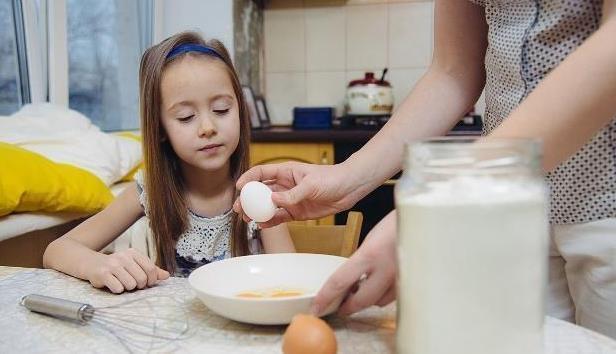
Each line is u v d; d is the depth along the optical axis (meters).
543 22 0.72
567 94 0.49
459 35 0.83
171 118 1.16
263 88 2.97
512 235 0.38
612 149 0.71
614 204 0.73
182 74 1.13
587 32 0.70
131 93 2.79
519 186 0.40
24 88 2.22
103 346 0.54
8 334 0.57
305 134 2.32
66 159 1.81
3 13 2.08
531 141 0.40
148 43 2.84
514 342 0.39
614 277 0.73
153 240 1.27
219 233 1.26
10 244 1.45
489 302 0.39
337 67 2.90
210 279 0.63
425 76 0.88
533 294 0.39
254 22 2.84
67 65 2.30
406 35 2.82
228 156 1.20
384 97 2.52
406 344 0.42
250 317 0.54
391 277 0.49
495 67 0.79
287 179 0.85
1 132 1.78
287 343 0.46
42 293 0.71
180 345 0.53
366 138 2.27
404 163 0.42
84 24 2.44
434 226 0.38
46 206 1.53
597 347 0.51
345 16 2.86
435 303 0.39
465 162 0.39
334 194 0.78
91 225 1.19
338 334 0.55
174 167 1.27
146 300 0.67
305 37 2.91
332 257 0.69
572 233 0.76
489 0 0.77
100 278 0.72
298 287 0.66
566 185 0.75
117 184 2.05
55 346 0.54
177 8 2.68
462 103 0.85
